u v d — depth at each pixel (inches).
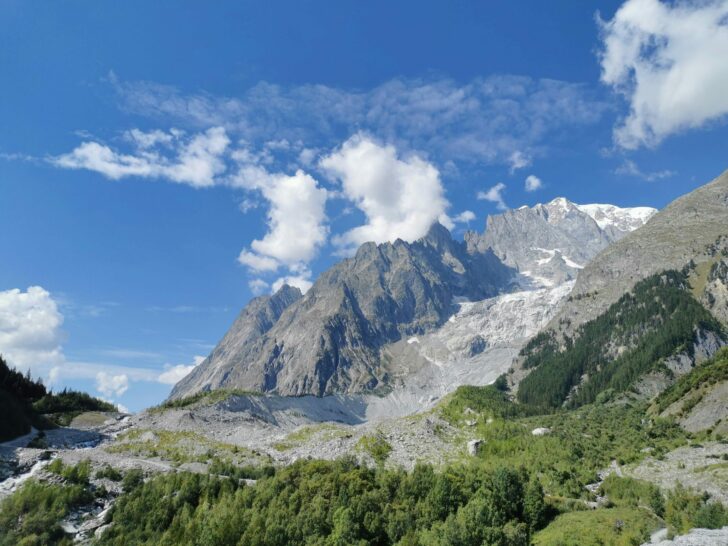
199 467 6865.2
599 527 4534.9
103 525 5388.8
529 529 4763.8
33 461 6688.0
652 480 5664.4
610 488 5521.7
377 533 4699.8
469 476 5378.9
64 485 5935.0
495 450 6953.7
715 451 6131.9
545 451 6771.7
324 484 5334.6
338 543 4475.9
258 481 5851.4
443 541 4313.5
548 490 5634.8
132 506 5497.1
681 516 4643.2
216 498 5605.3
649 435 7396.7
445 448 7204.7
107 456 7121.1
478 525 4471.0
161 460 7377.0
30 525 5187.0
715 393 7632.9
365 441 7386.8
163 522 5295.3
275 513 4940.9
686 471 5679.1
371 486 5285.4
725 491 4970.5
